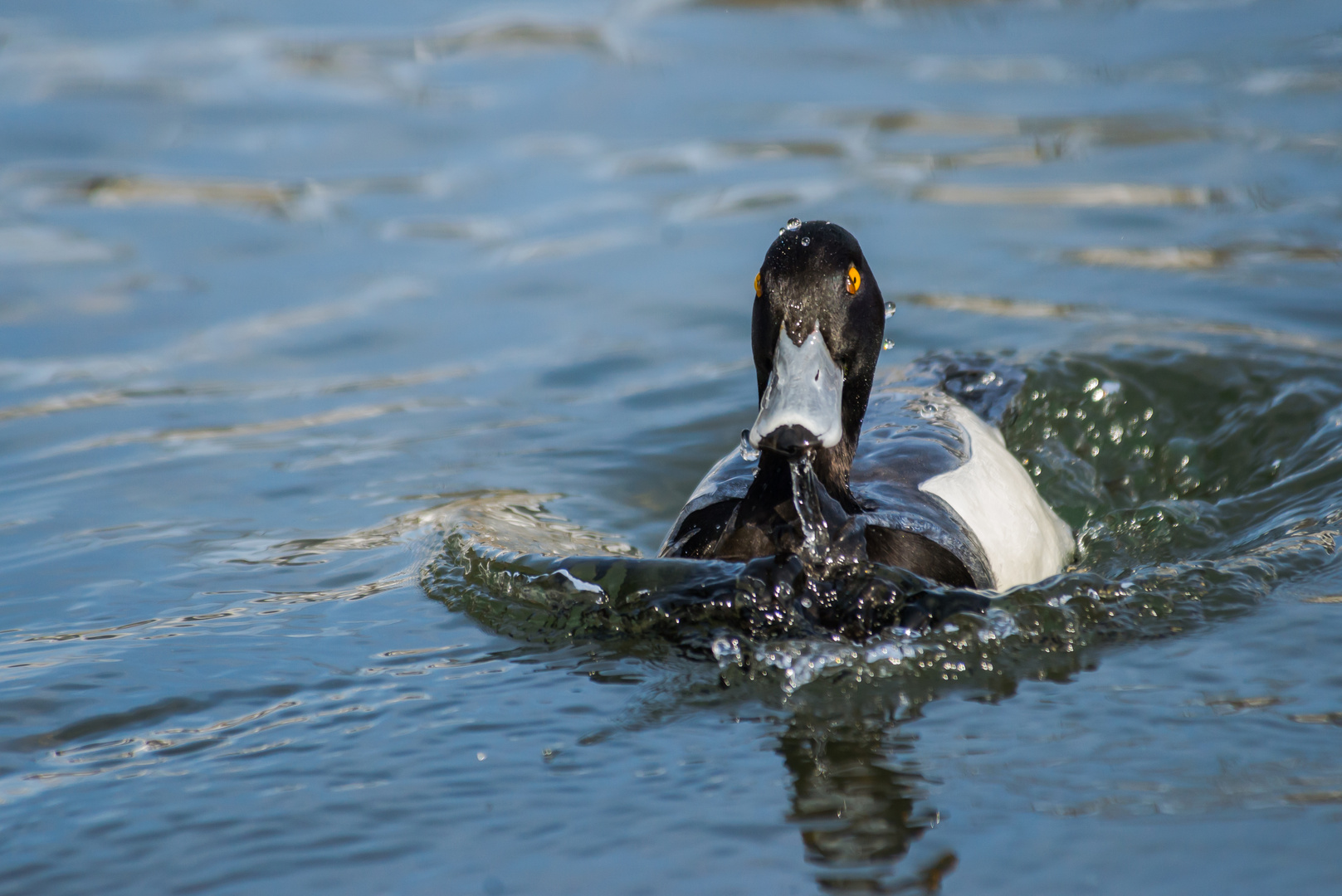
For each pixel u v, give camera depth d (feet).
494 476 32.81
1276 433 32.48
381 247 50.98
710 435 35.50
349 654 22.98
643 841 17.11
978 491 26.25
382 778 18.88
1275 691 20.18
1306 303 41.27
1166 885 15.67
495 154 60.18
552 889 16.16
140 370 40.86
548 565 24.76
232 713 20.88
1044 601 22.98
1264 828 16.63
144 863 17.02
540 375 39.93
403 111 65.36
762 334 23.98
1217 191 52.85
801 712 20.49
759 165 58.08
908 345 39.40
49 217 53.67
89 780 19.02
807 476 23.30
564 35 76.13
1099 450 33.32
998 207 52.65
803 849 16.79
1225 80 65.72
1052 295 43.24
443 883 16.38
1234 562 24.89
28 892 16.51
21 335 43.39
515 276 48.24
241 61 71.92
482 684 21.68
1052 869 16.08
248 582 26.63
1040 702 20.40
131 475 33.17
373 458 34.19
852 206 53.26
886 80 68.59
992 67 70.18
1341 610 22.98
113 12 79.77
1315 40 70.69
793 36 76.69
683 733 19.97
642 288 46.65
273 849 17.22
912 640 22.06
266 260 50.14
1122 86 65.92
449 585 25.71
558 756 19.39
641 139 61.36
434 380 39.88
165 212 54.54
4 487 32.40
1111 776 18.06
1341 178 53.01
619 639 23.03
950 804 17.61
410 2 82.07
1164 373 35.09
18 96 65.98
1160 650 21.95
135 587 26.43
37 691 21.58
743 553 23.86
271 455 34.42
